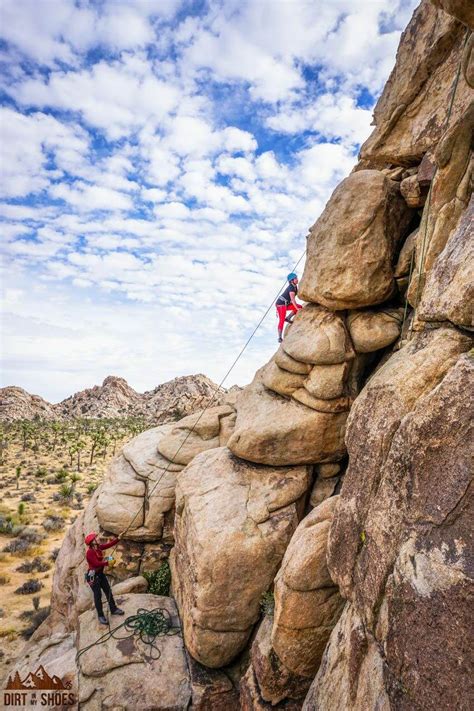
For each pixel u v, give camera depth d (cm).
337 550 595
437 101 830
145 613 1025
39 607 1692
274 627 733
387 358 979
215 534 919
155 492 1290
